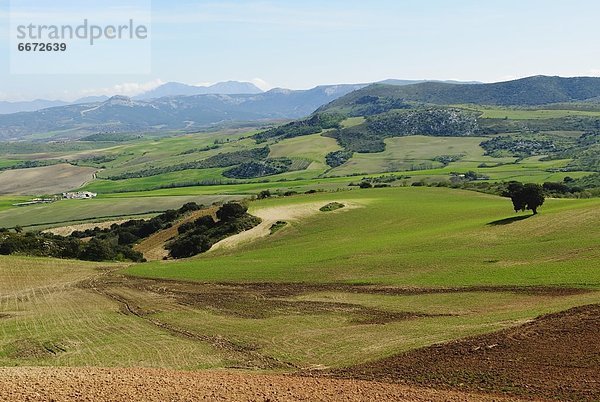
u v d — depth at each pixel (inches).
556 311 1364.4
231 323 1722.4
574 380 913.5
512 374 971.9
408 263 2345.0
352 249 2851.9
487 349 1132.5
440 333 1355.8
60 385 858.1
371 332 1467.8
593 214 2778.1
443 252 2498.8
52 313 2042.3
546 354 1053.8
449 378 990.4
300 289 2137.1
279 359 1300.4
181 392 855.1
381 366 1121.4
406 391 907.4
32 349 1549.0
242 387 906.7
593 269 1852.9
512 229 2785.4
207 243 3543.3
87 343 1577.3
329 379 999.6
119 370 1016.2
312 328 1578.5
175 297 2208.4
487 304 1635.1
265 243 3449.8
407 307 1716.3
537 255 2199.8
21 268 3038.9
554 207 3395.7
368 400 848.9
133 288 2464.3
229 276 2513.5
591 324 1188.5
